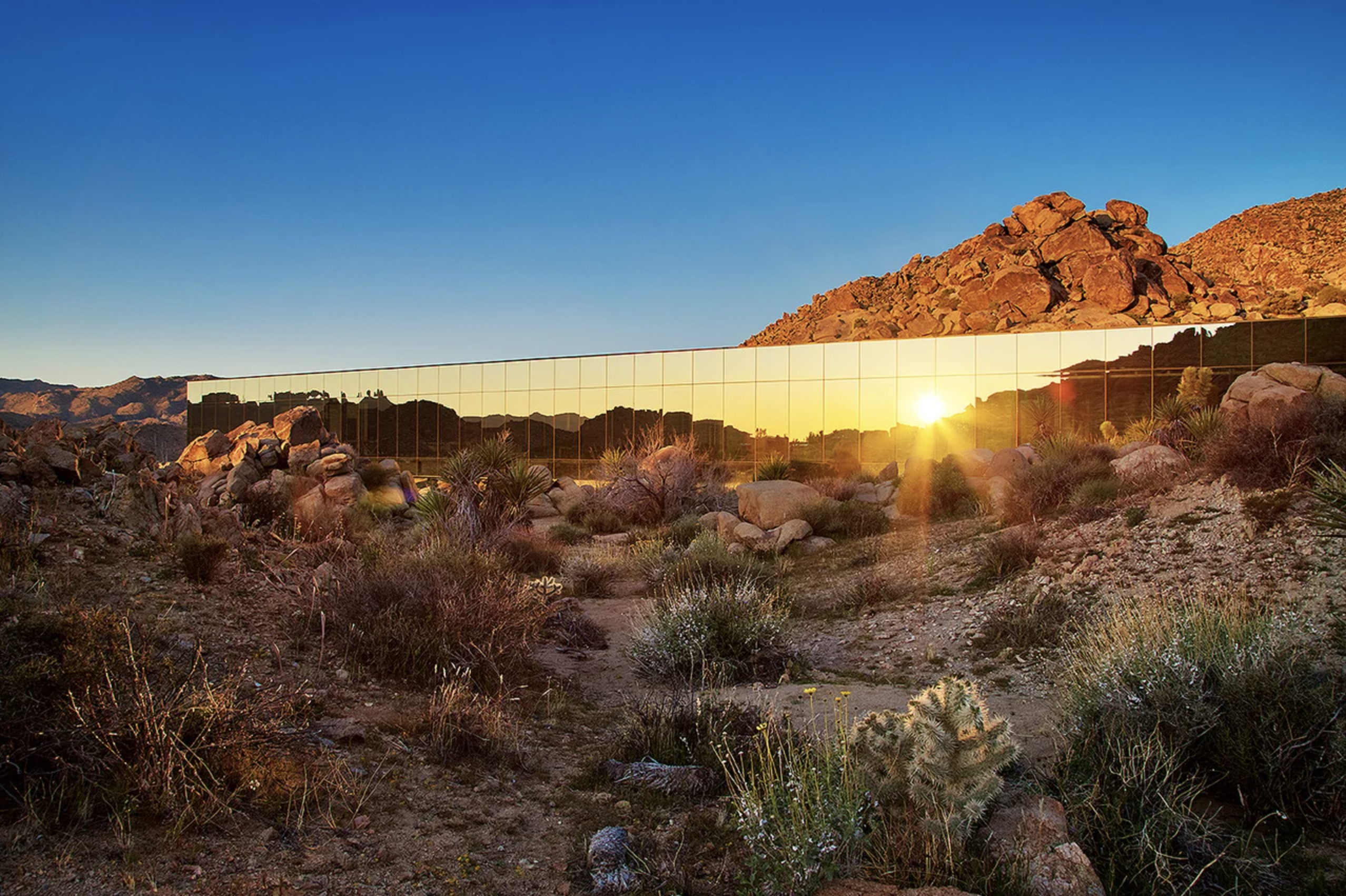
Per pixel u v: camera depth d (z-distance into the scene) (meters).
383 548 10.31
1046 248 77.12
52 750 3.91
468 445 39.19
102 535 8.35
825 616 10.95
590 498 23.89
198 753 4.17
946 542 14.34
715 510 21.97
